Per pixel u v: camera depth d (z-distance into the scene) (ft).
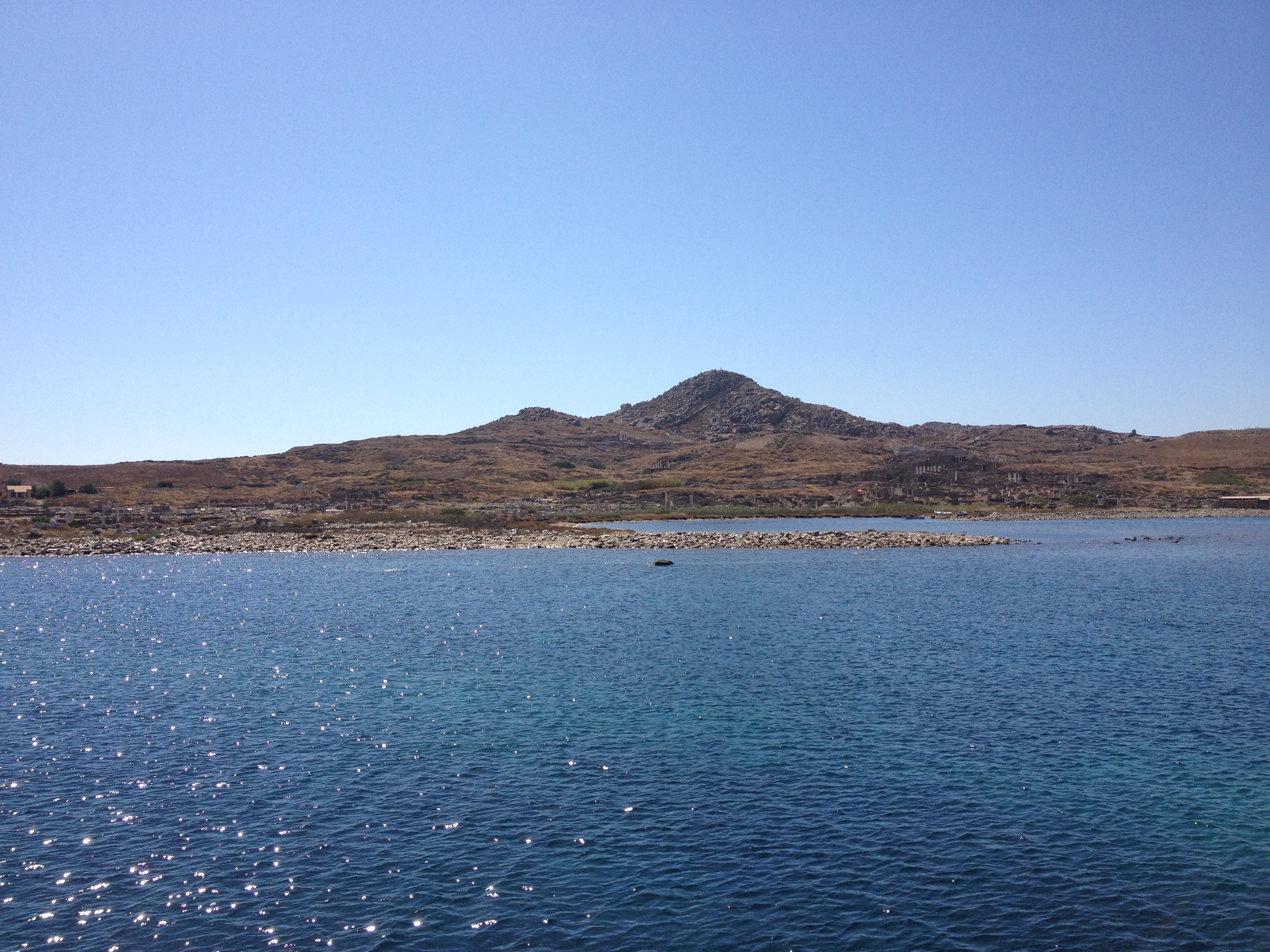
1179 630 202.49
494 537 494.59
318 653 178.29
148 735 120.06
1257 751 111.65
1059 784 100.17
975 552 431.02
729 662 167.53
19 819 90.89
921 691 142.82
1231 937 69.10
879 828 88.38
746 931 69.92
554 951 67.10
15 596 276.41
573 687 146.92
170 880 78.07
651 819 90.63
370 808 93.61
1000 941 68.59
